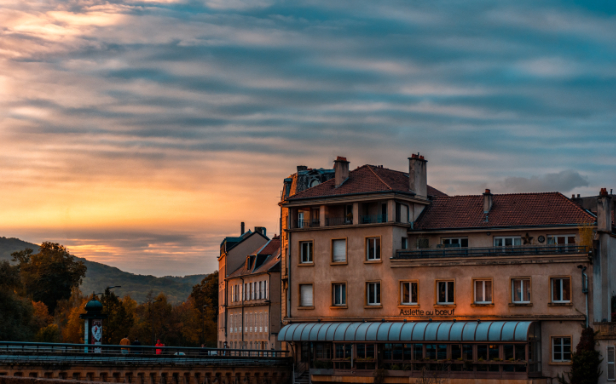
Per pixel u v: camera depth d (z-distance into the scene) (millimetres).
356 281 64062
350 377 61500
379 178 65188
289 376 65188
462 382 57094
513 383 55375
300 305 66562
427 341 58781
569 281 56312
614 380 54750
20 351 46406
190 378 56594
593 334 54969
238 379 60719
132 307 155125
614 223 65688
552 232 60031
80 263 159125
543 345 57000
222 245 120438
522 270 57938
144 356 53781
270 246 103875
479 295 59406
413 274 61781
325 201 65750
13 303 87062
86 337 58938
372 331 61188
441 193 73438
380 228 63406
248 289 102250
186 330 149375
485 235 62125
